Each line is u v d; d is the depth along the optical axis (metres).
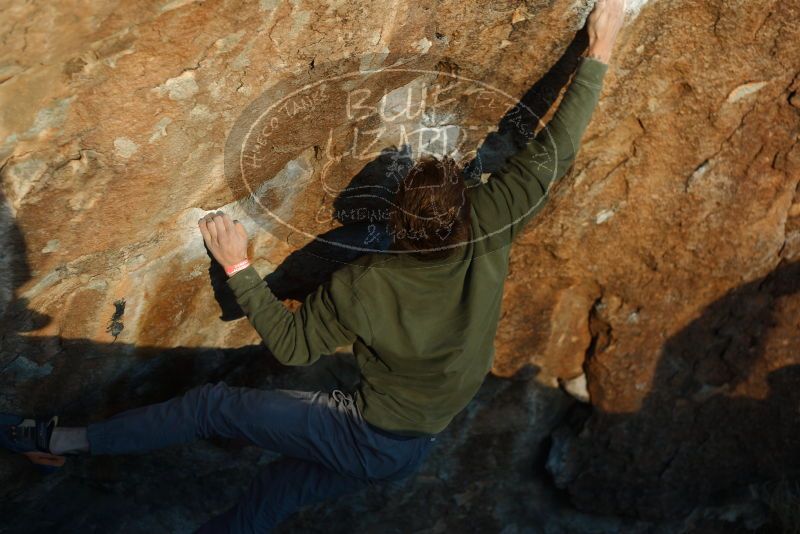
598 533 3.41
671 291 2.75
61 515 2.71
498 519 3.31
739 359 2.97
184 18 1.47
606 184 2.46
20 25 1.33
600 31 1.93
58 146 1.57
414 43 1.82
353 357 2.77
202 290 2.26
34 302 1.88
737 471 3.29
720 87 2.27
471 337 2.03
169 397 2.56
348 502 3.11
